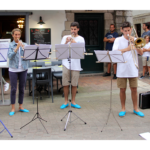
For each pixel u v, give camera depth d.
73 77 4.61
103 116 4.25
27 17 7.76
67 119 3.75
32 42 7.89
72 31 4.38
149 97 4.69
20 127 3.74
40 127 3.74
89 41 8.52
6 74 9.12
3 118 4.16
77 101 5.32
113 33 8.07
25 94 6.00
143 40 3.55
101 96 5.74
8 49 3.93
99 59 3.77
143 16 17.45
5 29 11.23
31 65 6.44
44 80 5.17
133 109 4.42
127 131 3.55
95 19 8.39
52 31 7.97
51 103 5.16
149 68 7.55
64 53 3.75
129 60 4.03
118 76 4.15
